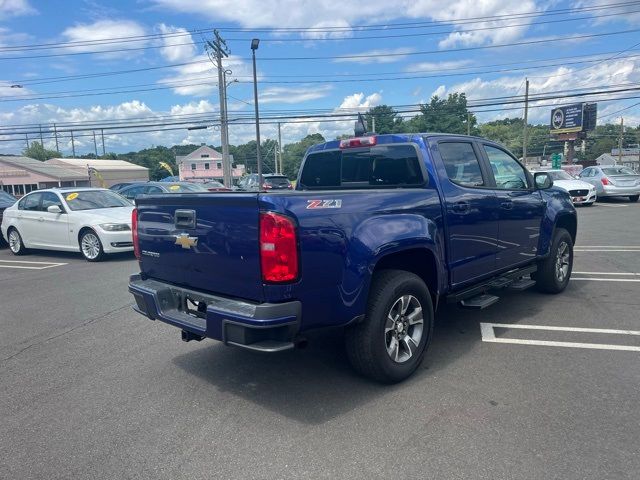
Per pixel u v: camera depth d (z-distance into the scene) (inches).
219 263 144.3
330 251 139.6
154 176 3946.9
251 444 128.3
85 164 2479.1
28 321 249.4
